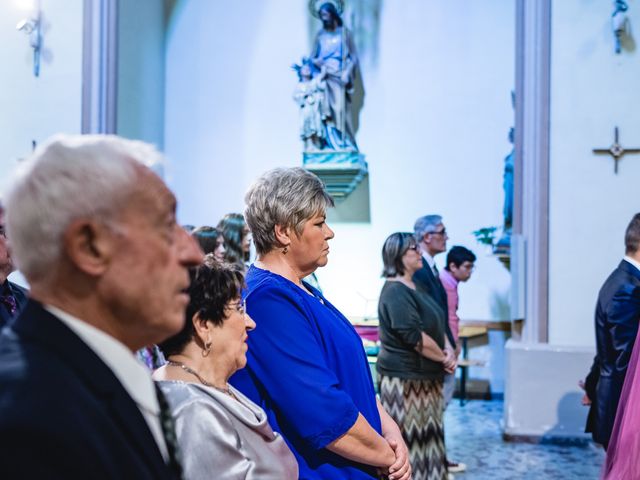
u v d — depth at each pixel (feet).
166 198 3.20
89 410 2.81
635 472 9.73
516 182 19.15
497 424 20.39
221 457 4.89
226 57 26.73
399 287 13.01
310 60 24.32
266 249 6.97
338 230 25.63
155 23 26.22
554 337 18.75
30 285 3.08
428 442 12.92
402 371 12.89
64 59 21.98
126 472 2.86
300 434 6.25
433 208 25.00
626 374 11.00
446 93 24.94
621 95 18.53
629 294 12.23
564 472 16.03
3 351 2.85
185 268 3.35
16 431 2.56
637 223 12.55
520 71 19.15
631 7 18.44
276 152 26.40
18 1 22.07
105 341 3.09
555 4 18.79
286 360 6.30
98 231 2.97
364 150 25.44
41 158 3.00
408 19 25.16
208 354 5.49
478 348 24.25
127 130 24.13
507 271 24.22
